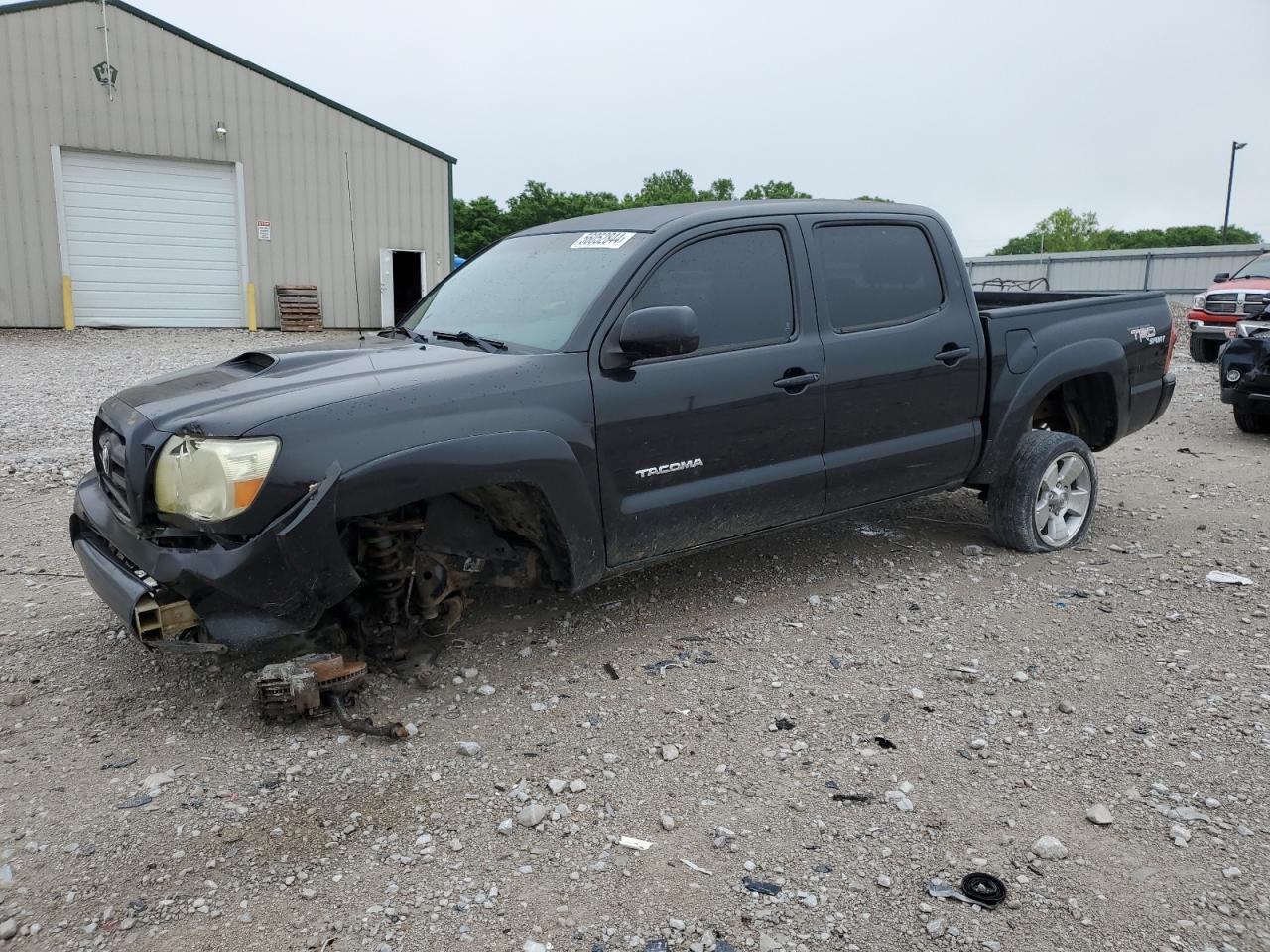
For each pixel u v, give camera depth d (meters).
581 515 3.78
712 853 2.78
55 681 3.87
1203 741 3.37
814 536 5.83
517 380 3.63
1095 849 2.78
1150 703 3.65
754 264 4.34
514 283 4.39
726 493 4.22
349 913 2.54
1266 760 3.24
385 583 3.69
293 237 21.44
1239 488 7.15
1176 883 2.63
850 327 4.61
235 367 3.92
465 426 3.46
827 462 4.55
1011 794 3.06
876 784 3.13
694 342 3.75
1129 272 33.97
